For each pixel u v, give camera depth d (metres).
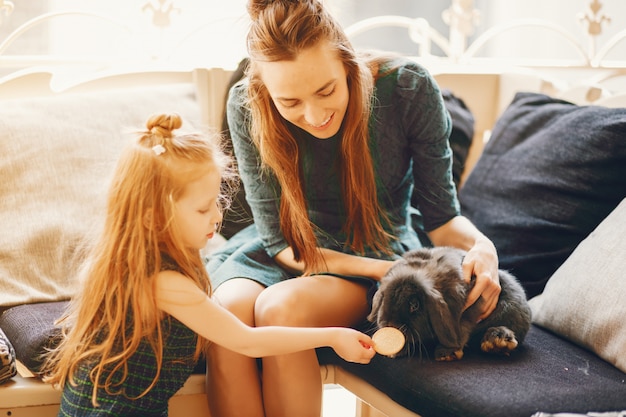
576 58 2.73
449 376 1.44
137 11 2.42
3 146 1.88
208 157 1.46
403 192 1.80
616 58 2.75
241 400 1.56
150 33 2.34
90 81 2.12
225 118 2.06
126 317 1.44
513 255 1.90
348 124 1.63
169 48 2.42
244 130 1.74
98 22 2.42
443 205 1.77
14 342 1.61
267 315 1.56
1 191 1.85
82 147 1.93
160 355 1.44
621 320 1.51
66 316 1.58
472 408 1.35
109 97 2.03
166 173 1.42
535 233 1.89
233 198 2.02
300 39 1.48
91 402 1.43
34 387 1.53
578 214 1.85
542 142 1.97
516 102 2.14
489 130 2.36
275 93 1.54
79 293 1.50
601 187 1.84
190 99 2.10
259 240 1.81
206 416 1.65
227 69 2.16
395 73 1.72
